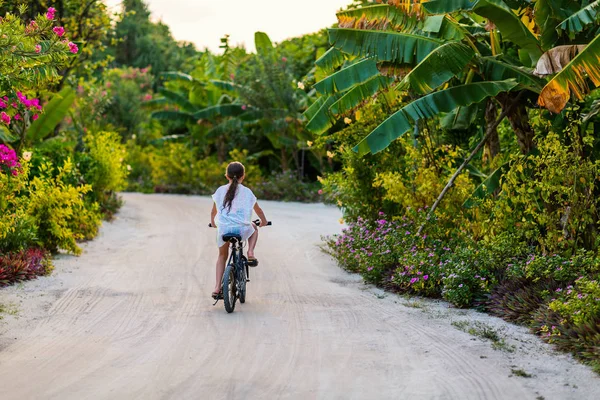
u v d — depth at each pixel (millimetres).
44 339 6043
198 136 30203
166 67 52719
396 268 8562
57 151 15531
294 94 25906
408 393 4664
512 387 4762
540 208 8547
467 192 9633
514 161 8422
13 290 8070
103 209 17047
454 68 8242
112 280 9000
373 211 11320
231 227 7297
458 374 5070
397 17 8883
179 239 13445
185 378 4984
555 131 8617
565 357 5477
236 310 7305
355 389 4746
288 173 26312
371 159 11297
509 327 6523
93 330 6387
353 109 10594
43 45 7379
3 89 7125
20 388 4742
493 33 9203
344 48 8898
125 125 34938
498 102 10359
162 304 7570
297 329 6465
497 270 7746
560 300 6090
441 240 9180
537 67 7387
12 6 12797
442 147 10633
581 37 8273
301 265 10414
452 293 7445
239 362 5387
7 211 9602
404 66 8898
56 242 10844
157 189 30688
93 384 4840
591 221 7645
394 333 6324
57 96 14805
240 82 26609
